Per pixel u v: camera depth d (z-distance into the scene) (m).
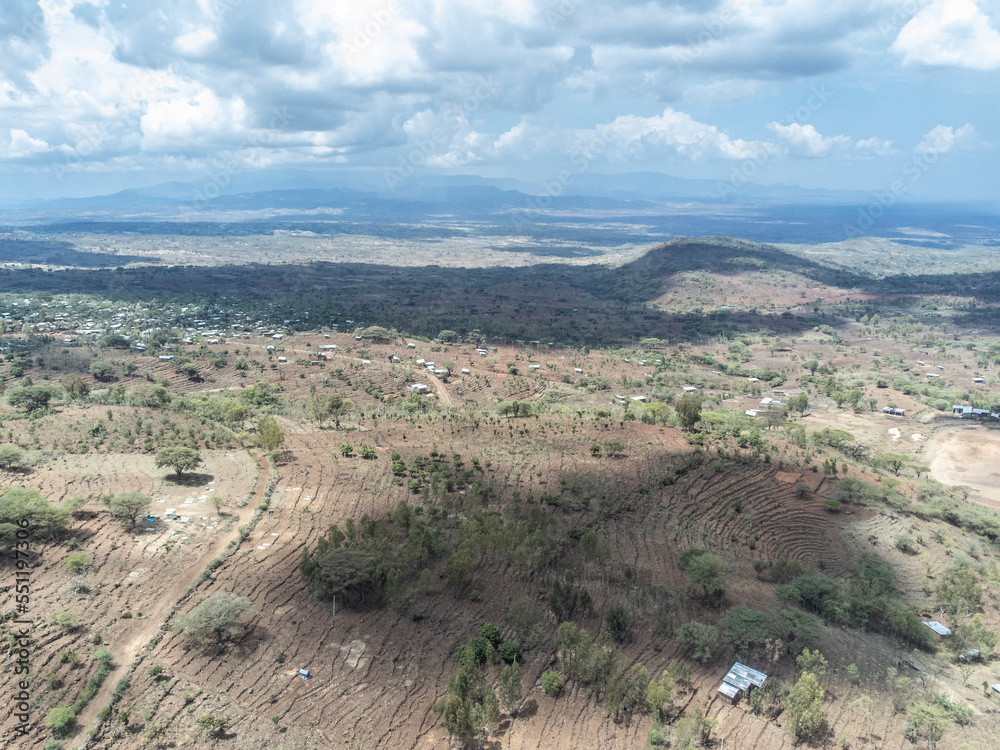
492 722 55.97
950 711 61.12
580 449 118.56
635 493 102.19
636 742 55.28
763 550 92.31
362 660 62.00
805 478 113.38
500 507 95.81
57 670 56.94
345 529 86.44
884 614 76.25
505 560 81.19
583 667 62.03
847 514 103.19
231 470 102.62
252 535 82.88
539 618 69.56
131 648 60.88
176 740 51.56
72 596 66.62
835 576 87.12
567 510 96.12
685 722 55.34
